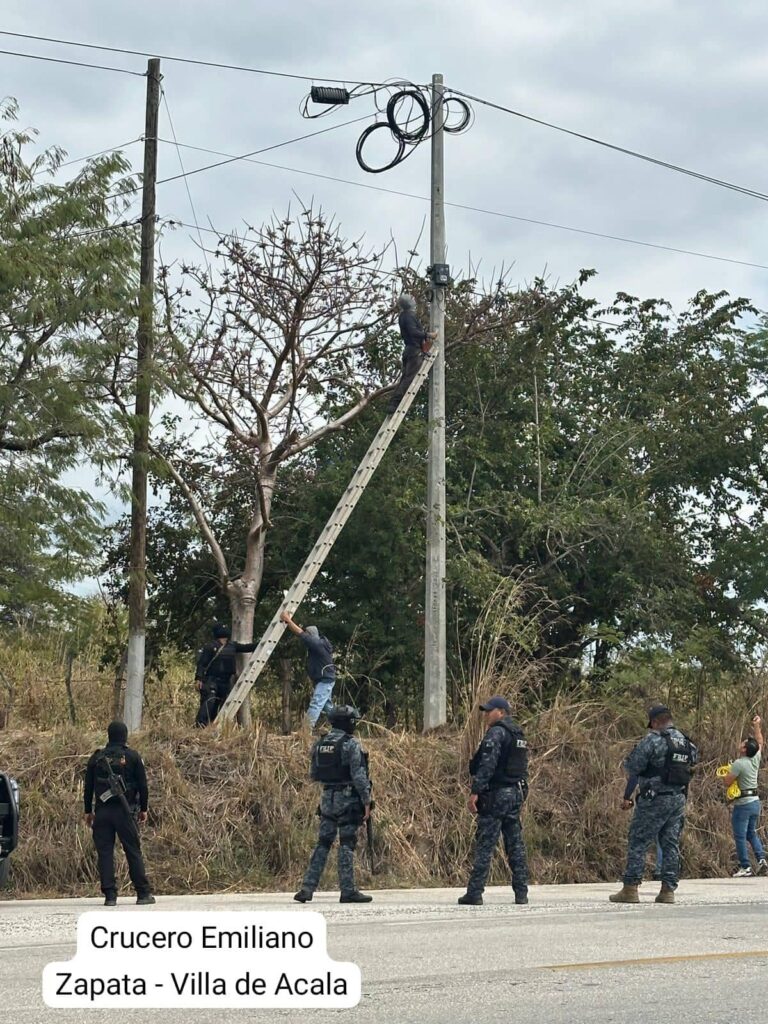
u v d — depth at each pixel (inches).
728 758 756.0
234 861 599.8
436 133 799.1
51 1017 254.8
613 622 1004.6
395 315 945.5
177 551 999.0
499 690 727.7
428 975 299.0
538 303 1020.5
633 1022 249.3
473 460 989.8
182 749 642.8
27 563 775.1
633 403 1102.4
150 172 797.2
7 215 768.9
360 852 623.2
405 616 924.6
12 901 532.7
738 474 1088.2
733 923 401.7
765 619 1025.5
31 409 751.1
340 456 982.4
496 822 475.5
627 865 480.7
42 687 835.4
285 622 718.5
